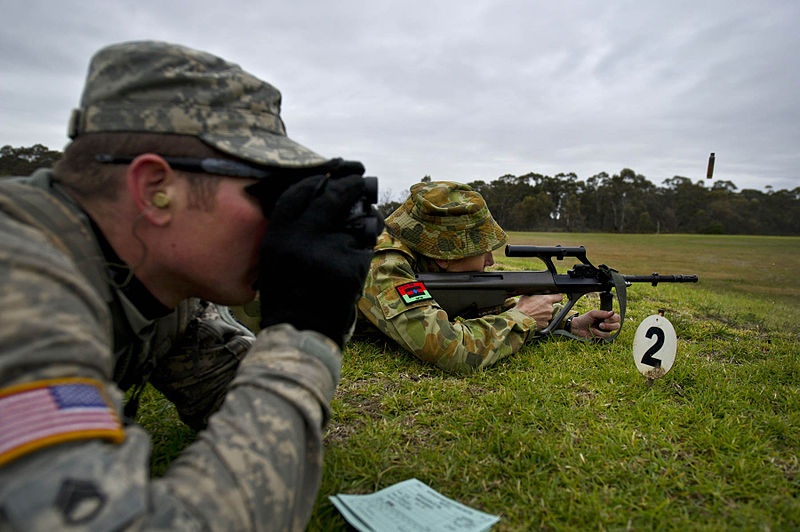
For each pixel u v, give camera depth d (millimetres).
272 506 901
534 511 1478
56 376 759
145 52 1085
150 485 822
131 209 1077
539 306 2998
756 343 3355
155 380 1711
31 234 914
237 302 1281
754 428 1971
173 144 1062
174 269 1159
